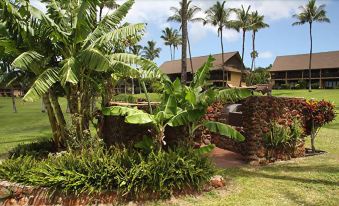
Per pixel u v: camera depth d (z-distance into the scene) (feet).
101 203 23.11
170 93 27.71
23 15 29.63
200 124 28.78
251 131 32.99
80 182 23.45
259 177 28.32
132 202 23.08
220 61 195.21
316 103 37.60
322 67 204.64
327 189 25.05
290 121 35.58
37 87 26.55
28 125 87.20
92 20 32.27
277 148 33.91
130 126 29.19
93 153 26.55
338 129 59.72
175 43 240.73
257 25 169.89
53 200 23.43
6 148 46.93
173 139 29.53
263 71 249.96
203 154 29.01
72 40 31.19
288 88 202.69
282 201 22.88
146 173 23.57
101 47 30.99
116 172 23.75
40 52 31.63
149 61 29.01
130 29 29.35
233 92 27.96
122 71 28.81
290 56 228.63
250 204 22.38
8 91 182.50
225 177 28.17
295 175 28.76
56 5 33.01
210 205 22.35
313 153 38.06
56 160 26.45
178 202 23.03
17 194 24.07
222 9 154.81
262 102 33.06
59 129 34.47
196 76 30.27
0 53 31.81
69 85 32.01
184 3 64.49
